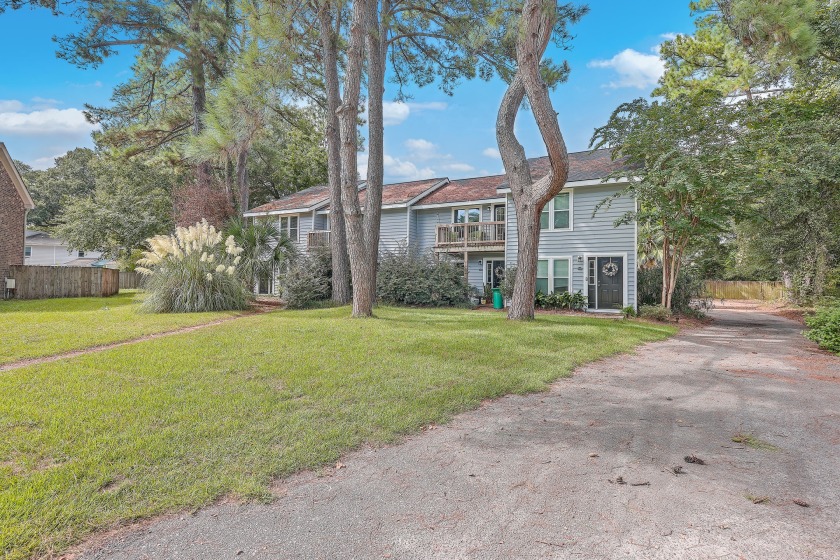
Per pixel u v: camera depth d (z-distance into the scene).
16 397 4.10
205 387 4.60
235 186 25.14
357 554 2.07
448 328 9.15
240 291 13.16
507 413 4.23
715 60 18.92
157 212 28.80
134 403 4.02
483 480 2.84
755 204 13.38
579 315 13.82
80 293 18.95
